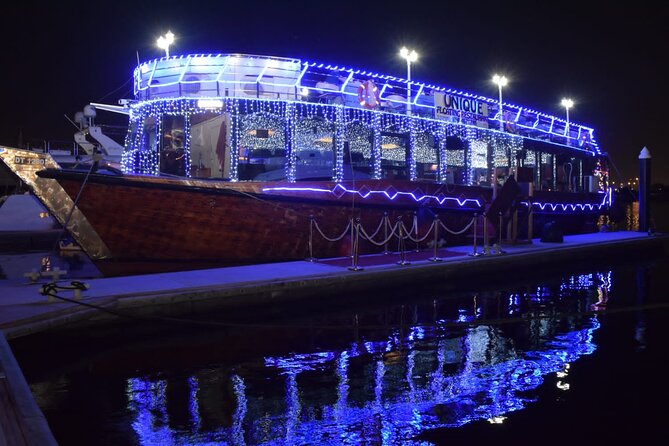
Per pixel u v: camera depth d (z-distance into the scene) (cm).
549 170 2348
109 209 1166
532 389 671
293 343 862
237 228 1301
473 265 1386
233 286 1009
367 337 902
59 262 1739
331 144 1444
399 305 1148
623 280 1503
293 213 1361
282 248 1388
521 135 2123
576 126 2525
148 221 1206
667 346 859
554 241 1872
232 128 1316
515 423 575
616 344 869
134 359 780
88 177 1112
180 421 577
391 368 747
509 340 890
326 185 1396
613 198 2758
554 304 1180
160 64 1336
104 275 1222
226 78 1334
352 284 1154
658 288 1380
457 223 1769
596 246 1812
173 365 756
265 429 559
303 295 1084
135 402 628
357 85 1516
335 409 607
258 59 1359
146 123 1325
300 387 675
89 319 854
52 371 731
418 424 571
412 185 1580
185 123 1300
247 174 1331
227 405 620
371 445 524
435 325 798
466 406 617
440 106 1742
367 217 1509
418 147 1684
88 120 2312
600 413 600
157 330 913
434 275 1298
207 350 823
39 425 453
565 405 622
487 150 1947
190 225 1248
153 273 1232
